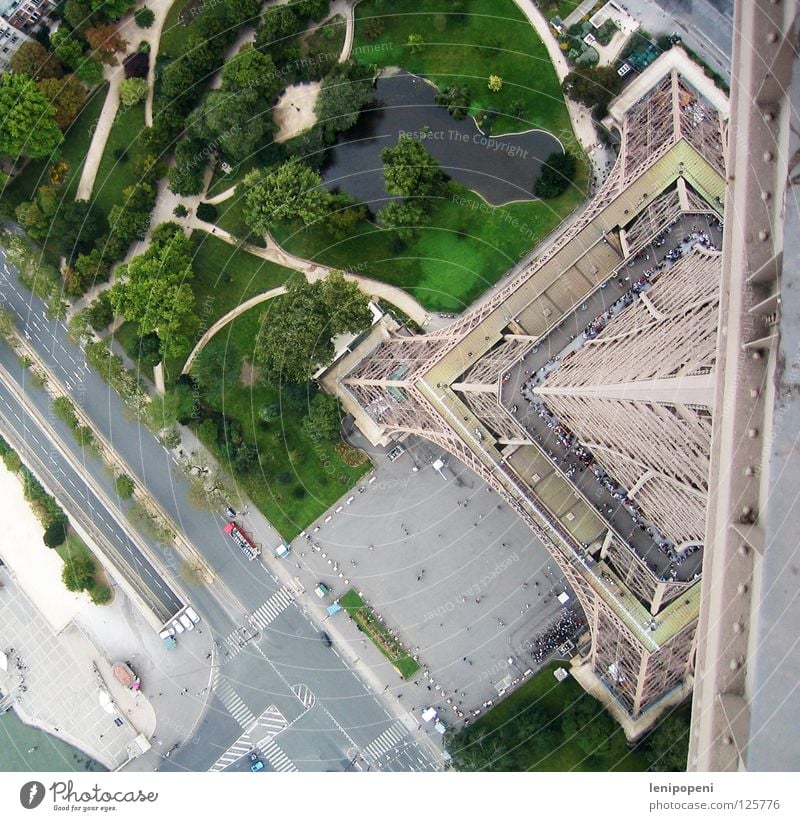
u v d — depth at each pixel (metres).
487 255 197.00
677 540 147.62
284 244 199.88
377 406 190.25
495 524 198.88
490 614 198.00
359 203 198.38
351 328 189.75
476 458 162.62
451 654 198.50
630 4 193.25
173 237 196.38
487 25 196.50
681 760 177.00
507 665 196.50
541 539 164.12
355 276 199.75
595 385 127.50
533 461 160.75
